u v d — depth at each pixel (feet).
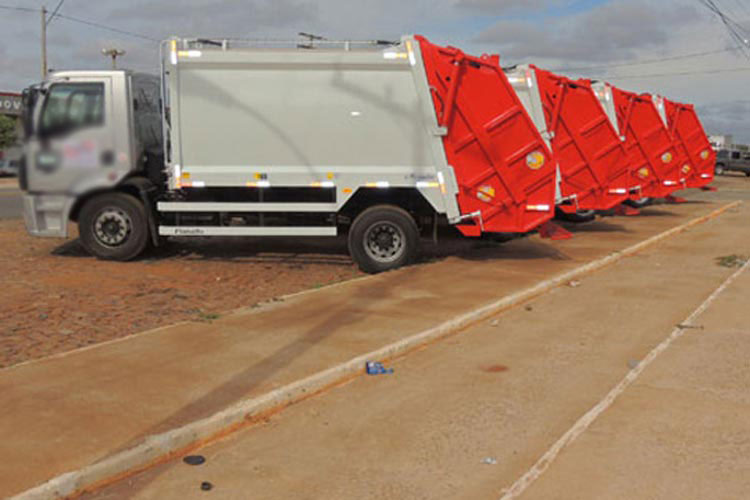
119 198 36.58
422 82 34.78
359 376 20.16
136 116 36.19
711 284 34.04
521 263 38.50
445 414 17.37
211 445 15.53
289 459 14.85
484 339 24.20
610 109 59.77
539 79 47.70
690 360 21.71
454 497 13.23
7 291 29.58
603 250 43.80
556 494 13.29
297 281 33.58
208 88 34.68
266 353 20.98
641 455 14.94
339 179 35.37
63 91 35.22
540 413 17.43
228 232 36.35
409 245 35.91
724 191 111.34
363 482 13.82
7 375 18.61
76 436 14.85
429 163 35.60
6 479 12.94
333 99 34.91
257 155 35.19
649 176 66.08
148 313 26.30
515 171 36.50
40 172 35.76
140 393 17.43
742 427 16.44
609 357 22.15
